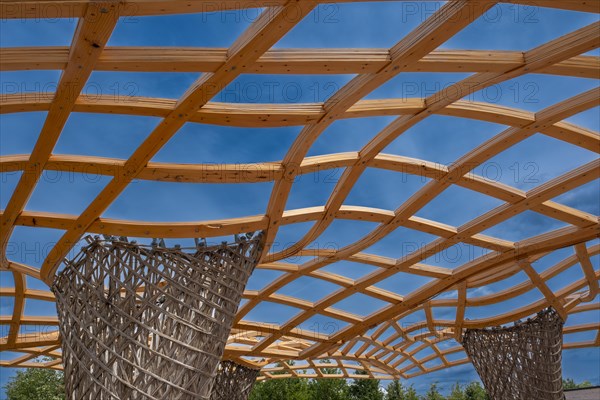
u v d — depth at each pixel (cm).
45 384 4806
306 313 2773
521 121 1543
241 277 1648
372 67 1186
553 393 2830
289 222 1822
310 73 1170
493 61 1236
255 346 3103
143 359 1441
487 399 7056
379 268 2500
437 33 1088
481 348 3061
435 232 2130
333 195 1812
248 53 1065
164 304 1502
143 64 1053
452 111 1477
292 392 5459
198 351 1477
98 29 920
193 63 1078
